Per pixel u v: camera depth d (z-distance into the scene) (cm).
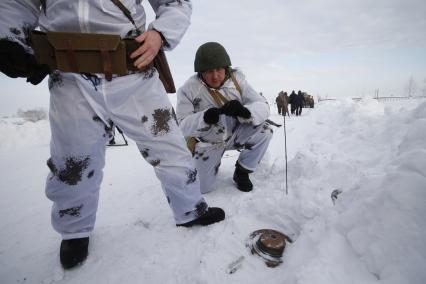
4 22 97
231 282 116
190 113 210
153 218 190
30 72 107
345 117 477
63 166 127
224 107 194
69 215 138
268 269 121
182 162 148
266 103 217
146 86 133
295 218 153
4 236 179
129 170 349
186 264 134
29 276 138
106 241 163
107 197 244
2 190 285
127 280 129
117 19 118
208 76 198
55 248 162
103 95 122
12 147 607
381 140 243
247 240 143
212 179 227
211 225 167
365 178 118
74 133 123
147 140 141
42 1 113
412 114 247
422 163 91
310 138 482
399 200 90
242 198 207
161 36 124
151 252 148
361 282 86
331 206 134
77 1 110
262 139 217
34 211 222
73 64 109
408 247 83
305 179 187
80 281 132
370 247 92
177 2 134
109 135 139
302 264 103
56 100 121
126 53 116
